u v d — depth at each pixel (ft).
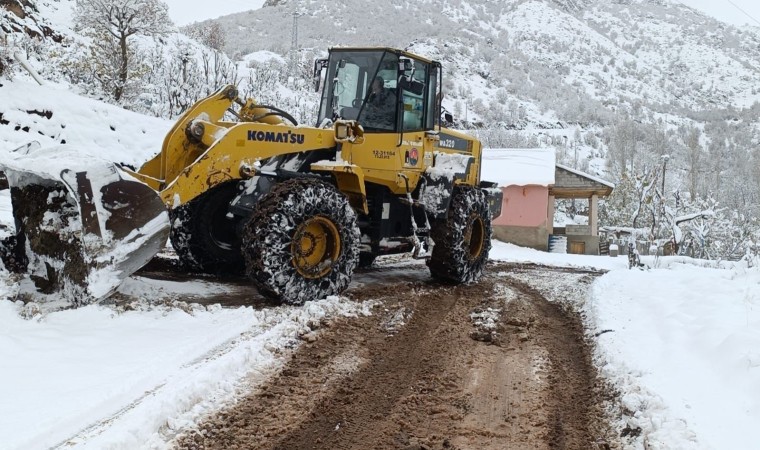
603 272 32.94
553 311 21.15
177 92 59.88
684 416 10.79
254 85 70.08
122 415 10.45
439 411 12.21
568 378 14.30
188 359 13.14
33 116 39.09
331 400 12.34
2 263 16.92
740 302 18.03
